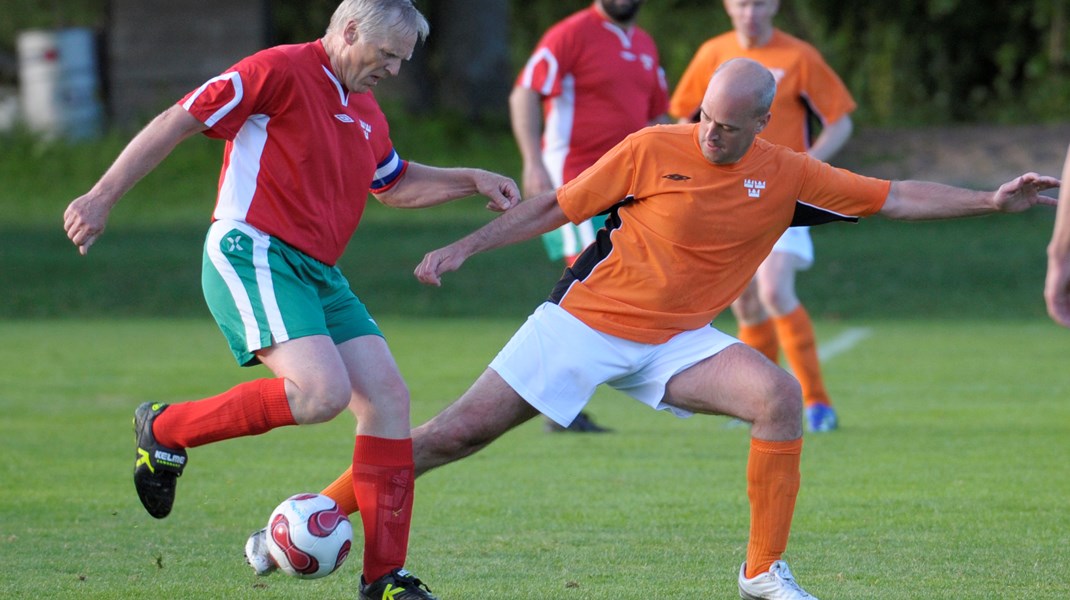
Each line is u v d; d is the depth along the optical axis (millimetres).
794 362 29594
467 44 93625
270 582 17328
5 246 71250
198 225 77125
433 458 16703
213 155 89688
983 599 16188
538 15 117812
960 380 37625
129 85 93875
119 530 20266
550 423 30141
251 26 92375
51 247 71125
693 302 16609
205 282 16156
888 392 35438
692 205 16219
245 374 39062
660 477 24516
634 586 16984
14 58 129875
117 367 40781
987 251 66938
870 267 64375
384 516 15977
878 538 19547
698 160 16312
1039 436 28469
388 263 65812
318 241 16172
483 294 60656
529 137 30969
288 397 15430
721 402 16219
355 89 16328
